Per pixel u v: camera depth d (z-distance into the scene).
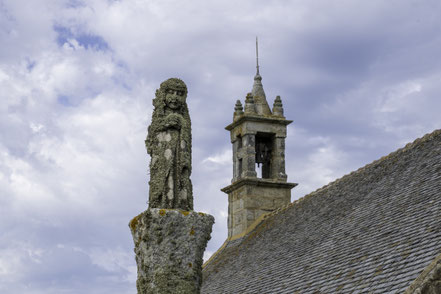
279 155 32.91
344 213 22.97
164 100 12.77
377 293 15.57
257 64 34.50
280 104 33.41
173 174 12.33
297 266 21.48
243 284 23.73
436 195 18.69
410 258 16.16
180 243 11.70
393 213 19.75
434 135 23.39
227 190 32.66
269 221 29.98
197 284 11.72
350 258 18.91
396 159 24.03
